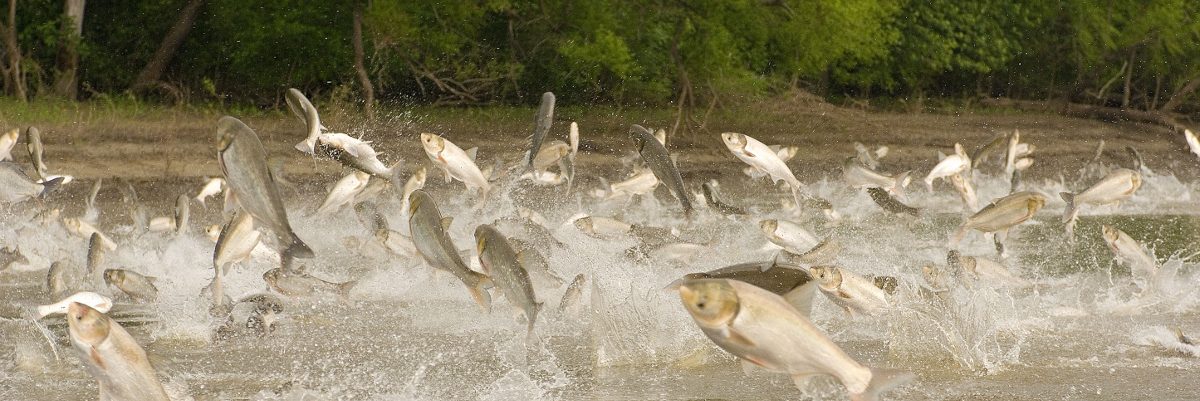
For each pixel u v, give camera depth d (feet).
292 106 36.94
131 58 154.40
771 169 45.96
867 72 182.70
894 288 36.78
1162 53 181.16
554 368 36.86
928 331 37.81
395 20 138.82
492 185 64.13
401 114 137.08
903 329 37.96
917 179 109.60
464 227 60.59
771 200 92.12
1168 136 163.12
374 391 34.27
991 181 99.81
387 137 119.14
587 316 43.11
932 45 181.68
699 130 135.64
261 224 28.19
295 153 103.76
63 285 45.50
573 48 145.69
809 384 22.12
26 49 146.20
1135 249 48.57
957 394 33.63
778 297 21.13
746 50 159.33
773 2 149.07
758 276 23.43
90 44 151.23
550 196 83.20
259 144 27.94
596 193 77.97
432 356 38.29
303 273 45.09
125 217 75.97
